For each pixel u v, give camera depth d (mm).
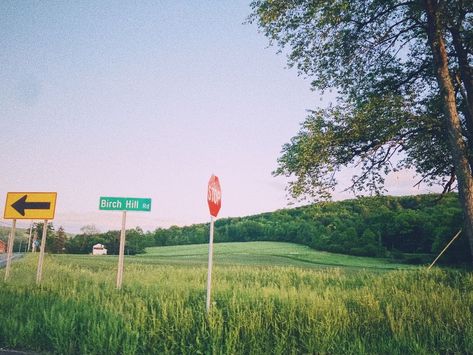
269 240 119938
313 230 103125
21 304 7109
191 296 8656
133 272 17891
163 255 87500
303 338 5625
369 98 11562
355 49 11953
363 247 77500
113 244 121938
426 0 10242
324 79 12242
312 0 10453
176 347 5266
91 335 5477
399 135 11320
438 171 12820
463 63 11297
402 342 5402
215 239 129875
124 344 5133
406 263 63500
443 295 8062
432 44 10312
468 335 5551
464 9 10609
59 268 19688
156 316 6602
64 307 6812
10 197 13141
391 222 77000
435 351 5203
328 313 6184
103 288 10430
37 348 5516
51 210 12602
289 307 6887
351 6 10883
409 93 12227
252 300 7332
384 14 11812
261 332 5723
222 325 5879
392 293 8969
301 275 18797
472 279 11133
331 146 11383
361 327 6172
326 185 11453
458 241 37000
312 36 11375
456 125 9789
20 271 16719
